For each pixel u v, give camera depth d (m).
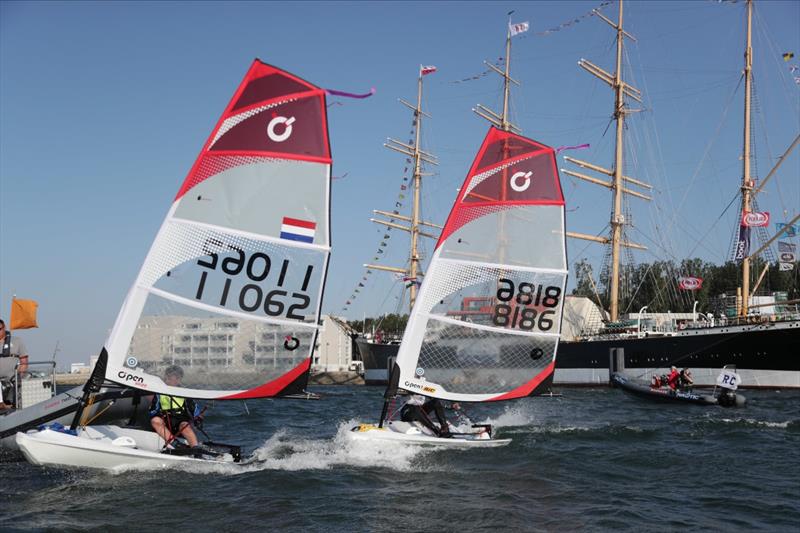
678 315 60.72
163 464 12.38
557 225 16.52
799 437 18.84
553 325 16.38
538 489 11.77
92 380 11.92
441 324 15.62
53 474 12.08
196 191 12.27
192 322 12.26
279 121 12.66
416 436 15.23
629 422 23.33
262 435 18.86
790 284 79.88
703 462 14.62
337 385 80.19
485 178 16.03
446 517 9.88
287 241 12.65
